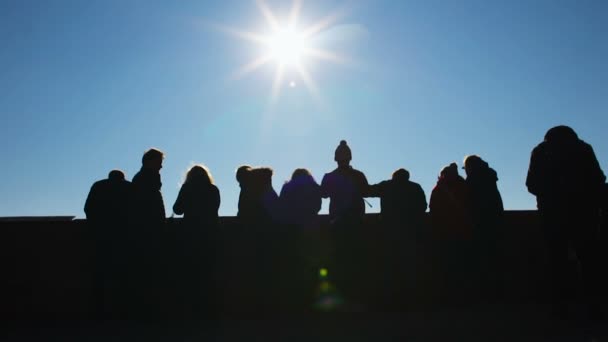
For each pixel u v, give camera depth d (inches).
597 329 168.1
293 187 231.8
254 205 231.1
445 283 242.5
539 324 182.4
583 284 188.5
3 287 242.8
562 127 193.6
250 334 183.9
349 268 236.1
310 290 232.5
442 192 244.7
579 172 186.1
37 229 248.2
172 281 228.5
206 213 225.9
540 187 190.5
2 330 210.5
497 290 249.0
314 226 231.9
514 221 261.0
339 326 197.0
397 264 240.7
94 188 228.7
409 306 238.8
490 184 239.9
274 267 229.8
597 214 187.0
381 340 164.1
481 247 236.7
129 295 226.2
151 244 225.8
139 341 175.0
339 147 244.5
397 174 246.7
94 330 202.1
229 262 241.8
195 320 223.9
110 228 224.7
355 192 237.0
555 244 189.8
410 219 240.8
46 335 193.8
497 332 170.1
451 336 166.6
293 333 183.6
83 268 246.4
